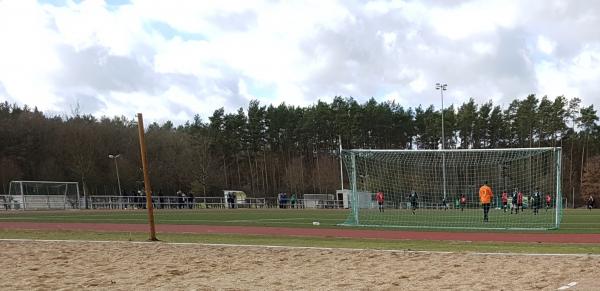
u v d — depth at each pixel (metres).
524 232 20.48
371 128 91.31
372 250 13.61
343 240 17.52
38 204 47.78
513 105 94.00
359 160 31.38
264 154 100.69
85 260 12.54
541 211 39.66
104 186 84.75
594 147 88.31
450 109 91.56
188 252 13.73
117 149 86.44
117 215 34.25
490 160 36.84
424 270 10.66
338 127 90.56
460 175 38.75
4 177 74.00
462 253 12.80
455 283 9.27
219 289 9.05
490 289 8.68
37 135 81.06
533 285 8.91
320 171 91.69
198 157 89.75
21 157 77.88
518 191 36.75
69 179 80.38
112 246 14.95
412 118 96.00
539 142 90.25
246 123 99.88
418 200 38.69
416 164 38.00
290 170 92.62
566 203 70.50
